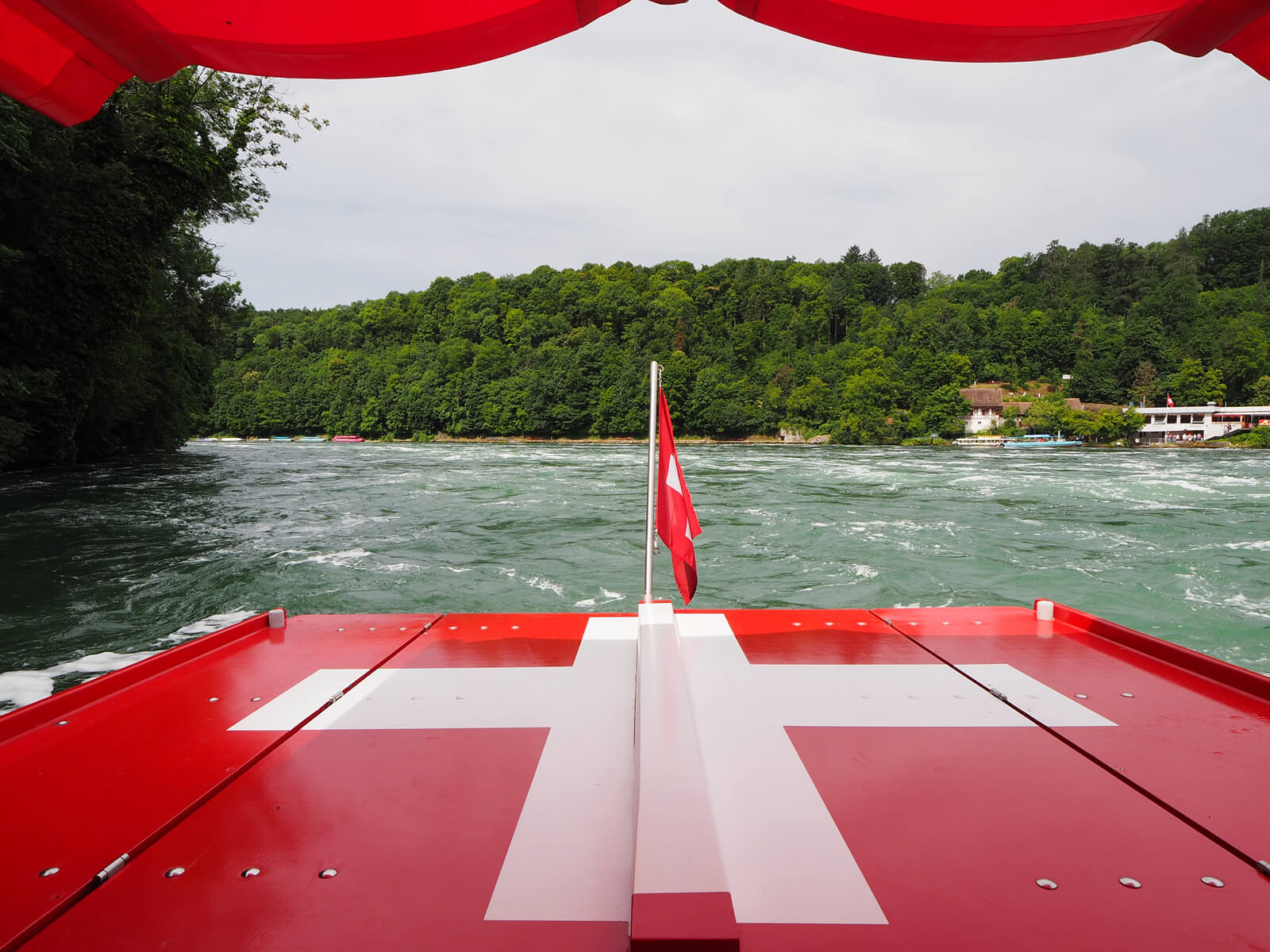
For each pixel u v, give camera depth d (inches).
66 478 972.6
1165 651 115.3
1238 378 4082.2
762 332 5054.1
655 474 138.8
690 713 86.6
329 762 82.1
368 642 130.9
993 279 6358.3
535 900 56.6
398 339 5398.6
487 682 109.5
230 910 55.3
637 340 4623.5
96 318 878.4
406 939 51.8
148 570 428.8
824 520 681.0
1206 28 55.2
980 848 63.2
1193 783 74.6
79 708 98.6
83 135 811.4
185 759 82.5
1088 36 57.7
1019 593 401.4
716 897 53.0
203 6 54.9
